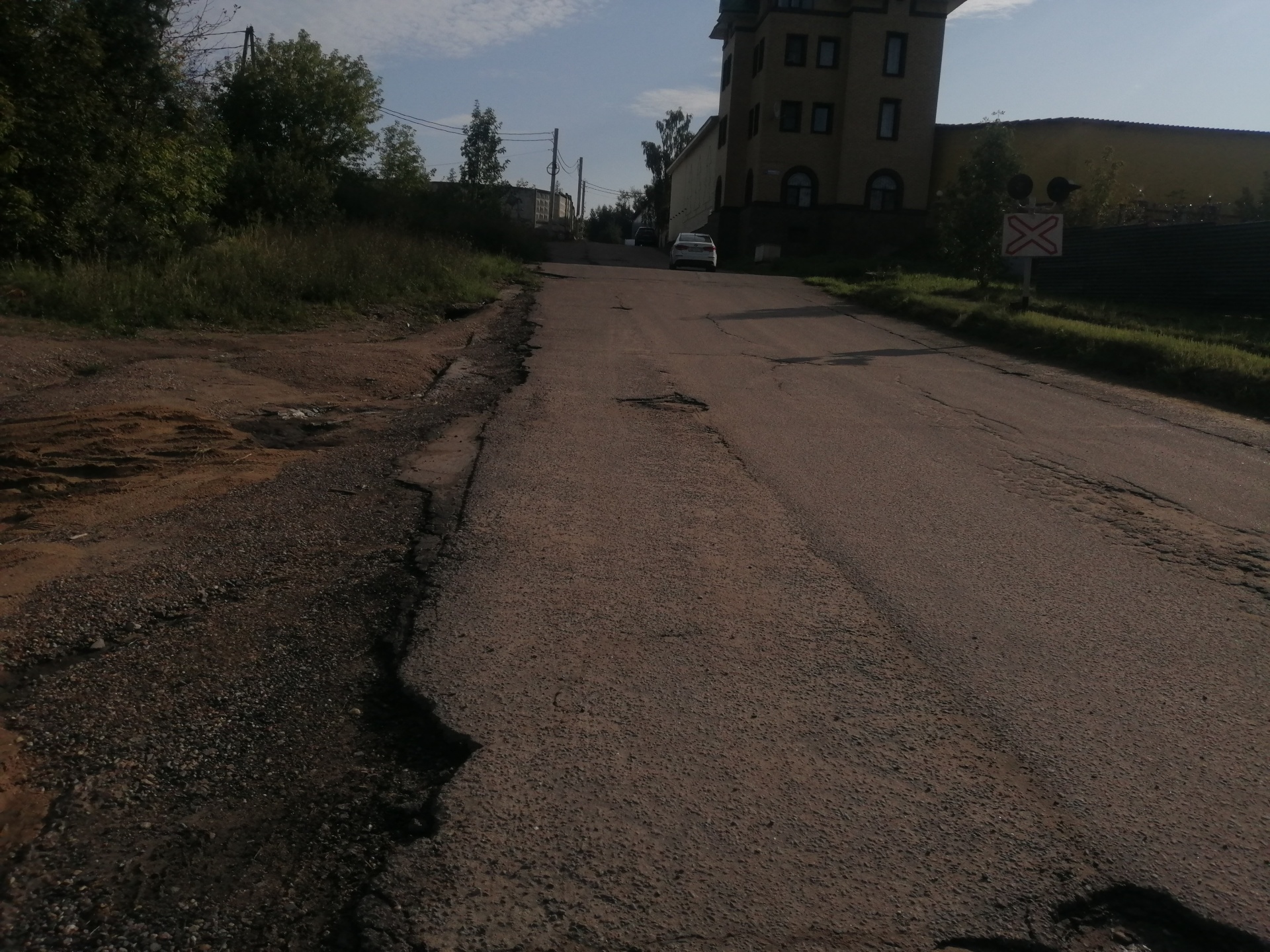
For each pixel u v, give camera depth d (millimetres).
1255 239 17281
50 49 15023
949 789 3152
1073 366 12664
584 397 9516
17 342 10312
